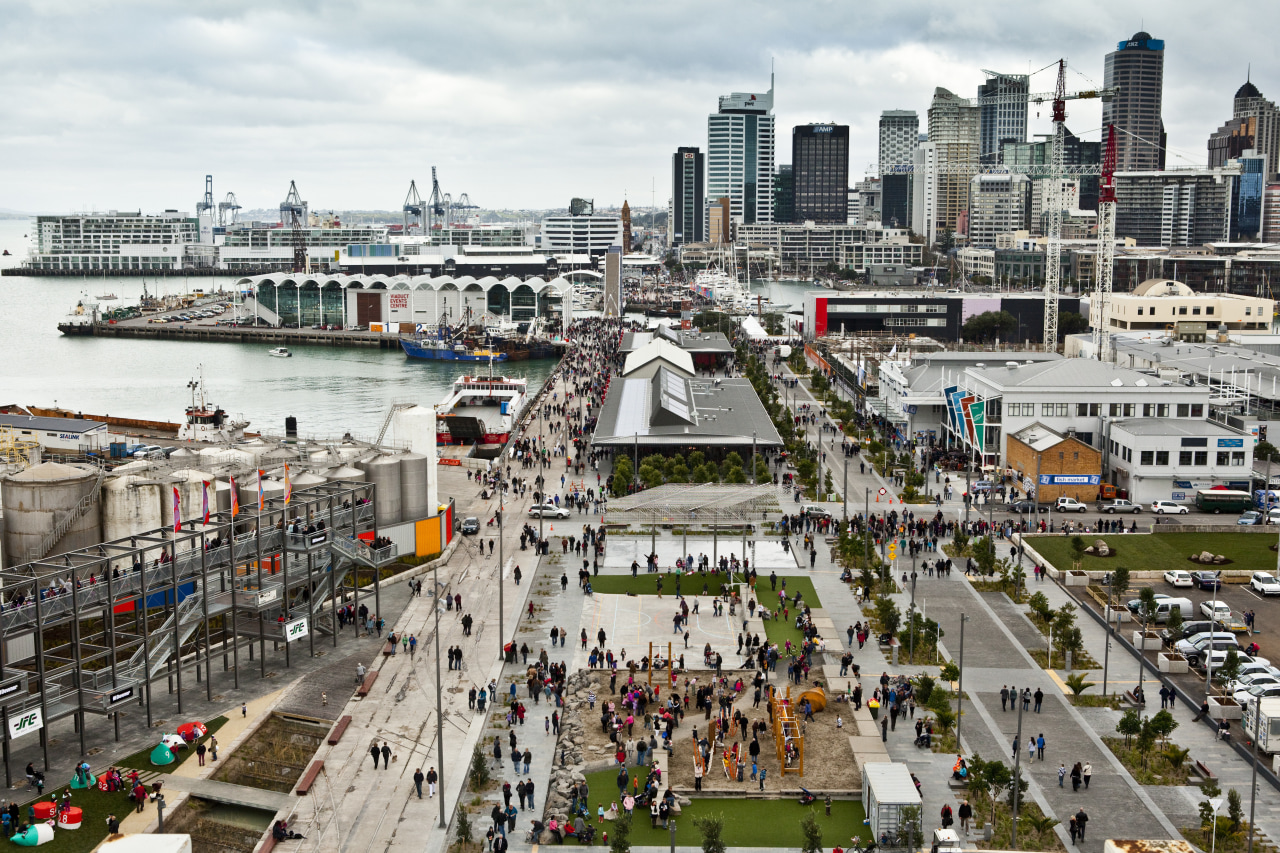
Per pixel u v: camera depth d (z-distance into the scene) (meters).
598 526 171.00
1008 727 102.31
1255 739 91.12
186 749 96.56
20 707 90.50
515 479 194.62
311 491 137.00
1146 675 114.62
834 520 166.12
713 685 108.38
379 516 152.50
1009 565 146.00
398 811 87.69
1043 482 181.50
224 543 117.88
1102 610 132.25
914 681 111.38
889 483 196.62
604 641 119.75
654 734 98.50
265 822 87.56
